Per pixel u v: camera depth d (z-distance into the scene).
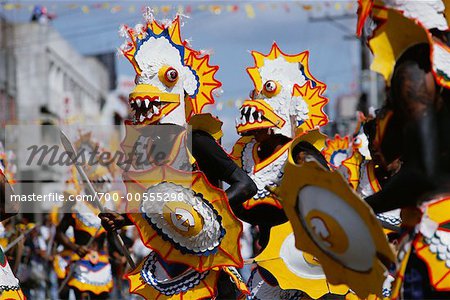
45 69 80.00
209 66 14.27
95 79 108.06
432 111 9.52
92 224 23.89
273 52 17.22
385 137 10.15
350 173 17.34
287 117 16.58
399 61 9.78
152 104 13.34
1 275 12.52
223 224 12.95
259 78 16.98
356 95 62.59
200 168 13.29
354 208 9.47
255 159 16.30
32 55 79.94
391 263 9.80
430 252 9.62
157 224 13.22
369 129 11.14
